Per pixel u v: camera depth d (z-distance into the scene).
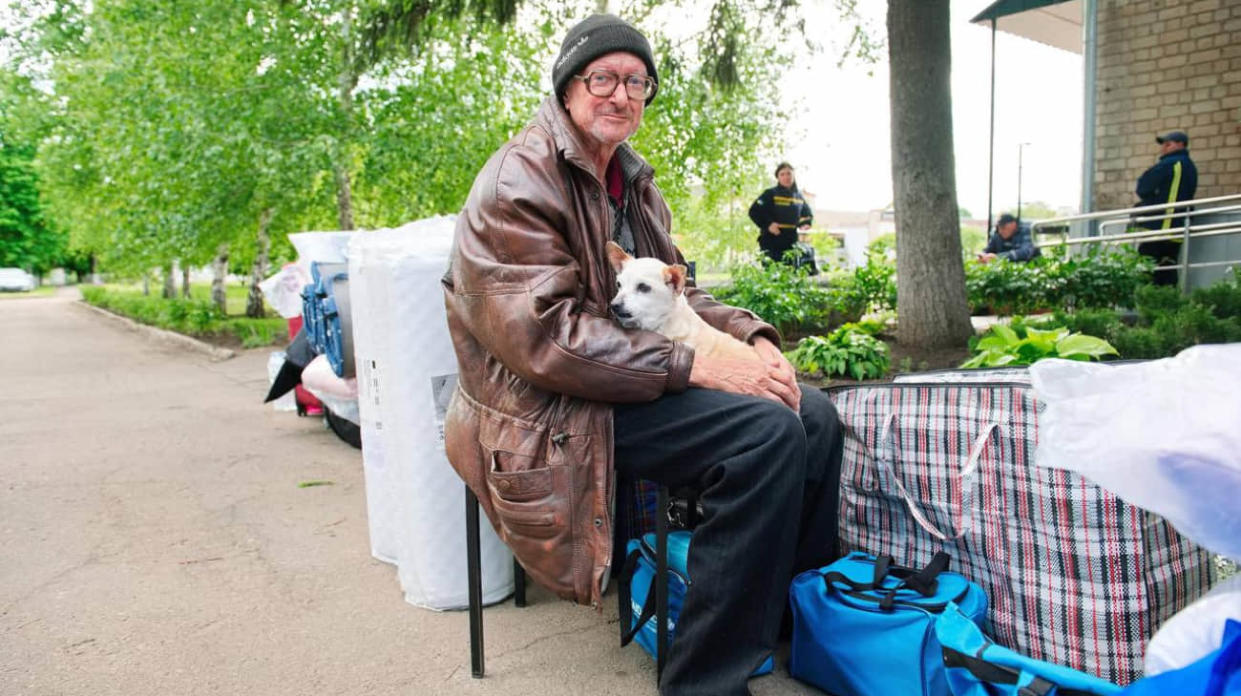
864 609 1.77
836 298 7.09
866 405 2.12
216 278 15.62
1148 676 1.23
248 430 5.23
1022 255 9.03
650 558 2.07
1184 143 7.75
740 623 1.75
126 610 2.45
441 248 2.40
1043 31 10.39
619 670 2.06
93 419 5.76
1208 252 7.77
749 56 7.88
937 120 5.78
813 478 2.02
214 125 9.07
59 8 11.66
